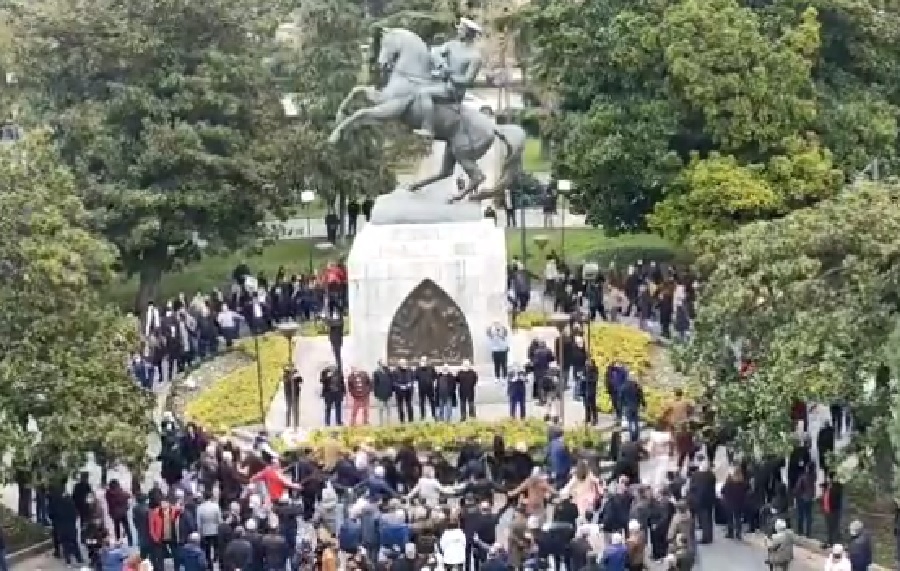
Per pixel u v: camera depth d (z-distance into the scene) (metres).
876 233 39.62
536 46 70.00
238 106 64.31
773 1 67.12
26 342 40.66
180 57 64.38
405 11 83.62
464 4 85.88
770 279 40.88
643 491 38.41
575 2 66.69
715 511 41.12
